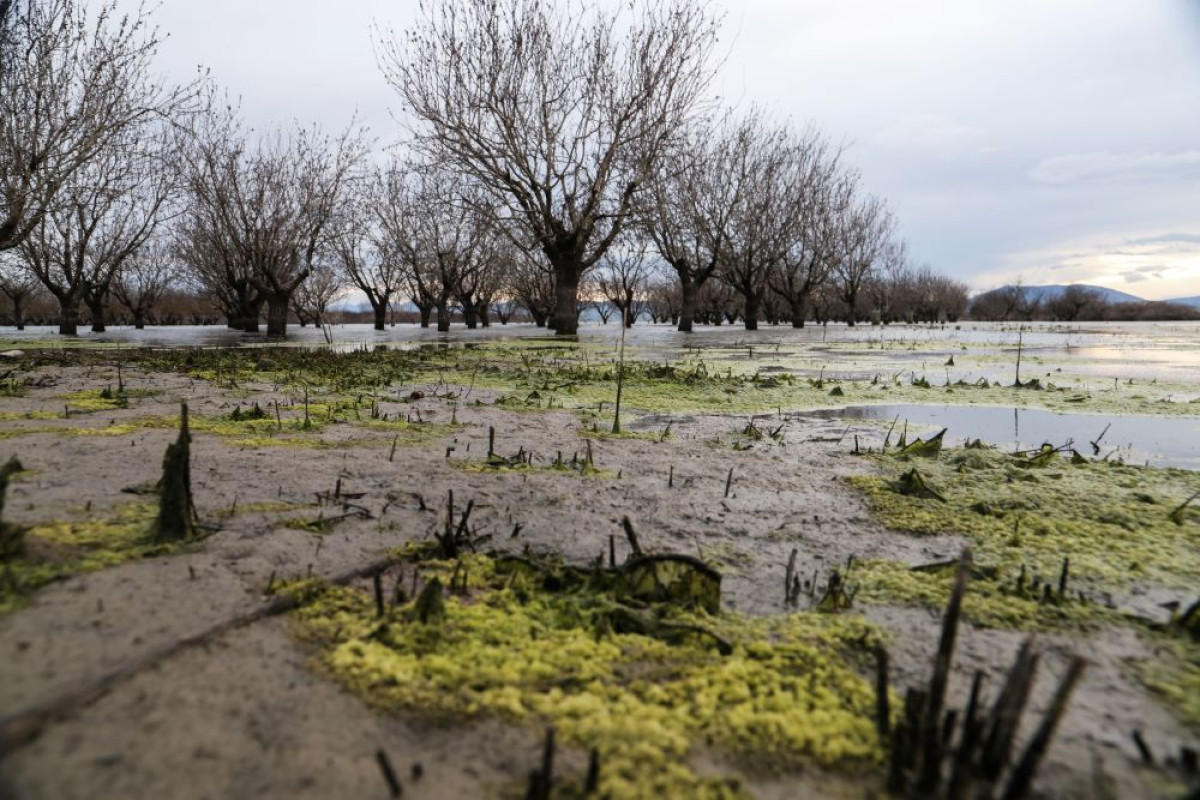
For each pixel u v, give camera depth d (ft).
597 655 5.67
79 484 9.46
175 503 7.52
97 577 6.40
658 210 68.69
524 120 60.49
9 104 36.83
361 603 6.38
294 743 4.30
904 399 22.72
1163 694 5.33
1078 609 6.77
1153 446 15.16
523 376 27.91
